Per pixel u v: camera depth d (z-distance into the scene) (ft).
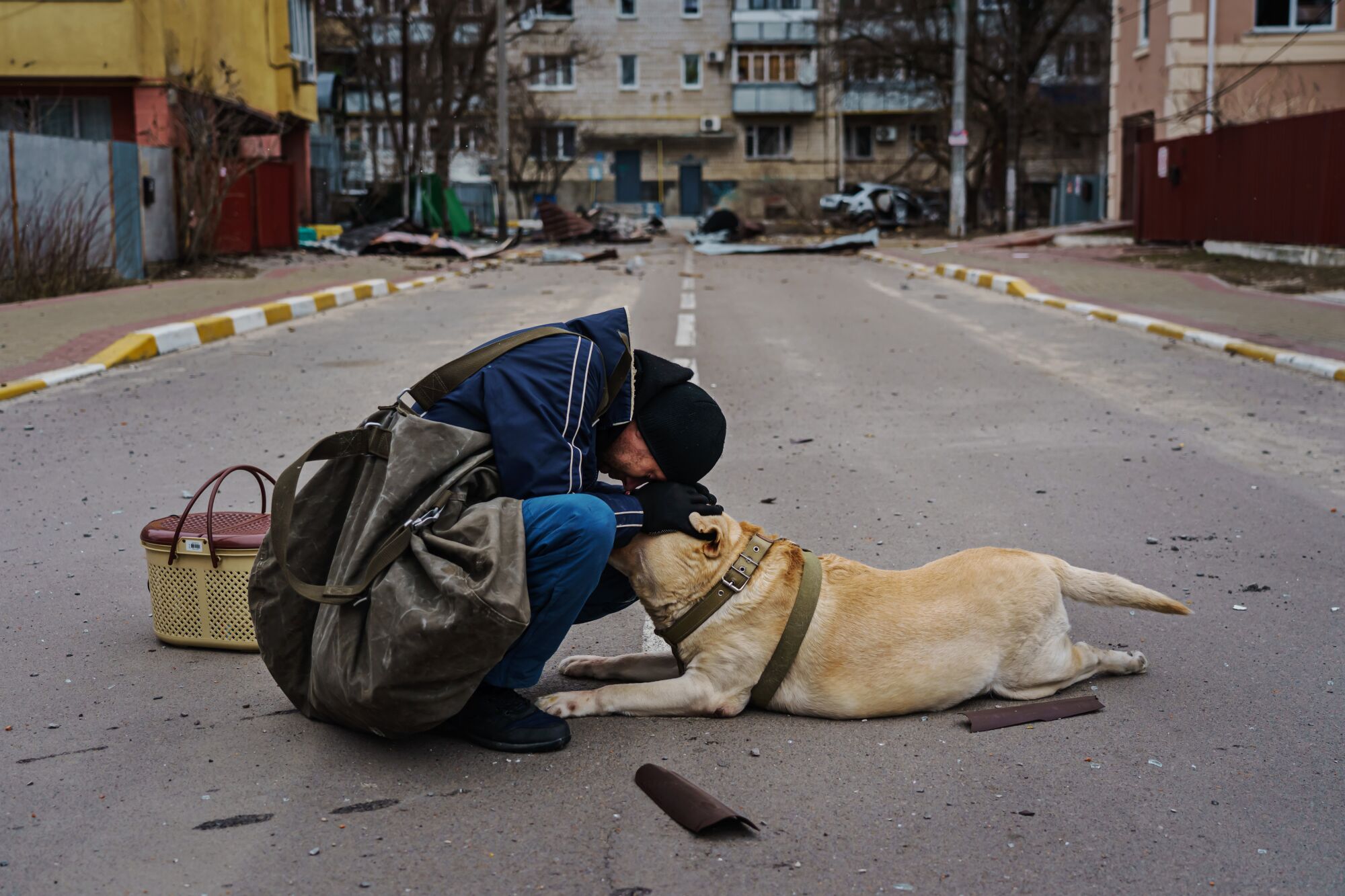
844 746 11.56
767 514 20.38
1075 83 139.95
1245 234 69.62
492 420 10.91
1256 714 12.34
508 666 11.30
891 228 141.59
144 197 64.59
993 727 11.96
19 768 11.06
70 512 20.42
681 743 11.62
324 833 9.84
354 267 73.00
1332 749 11.47
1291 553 18.11
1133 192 99.04
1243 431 26.99
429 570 10.19
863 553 18.12
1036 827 9.97
